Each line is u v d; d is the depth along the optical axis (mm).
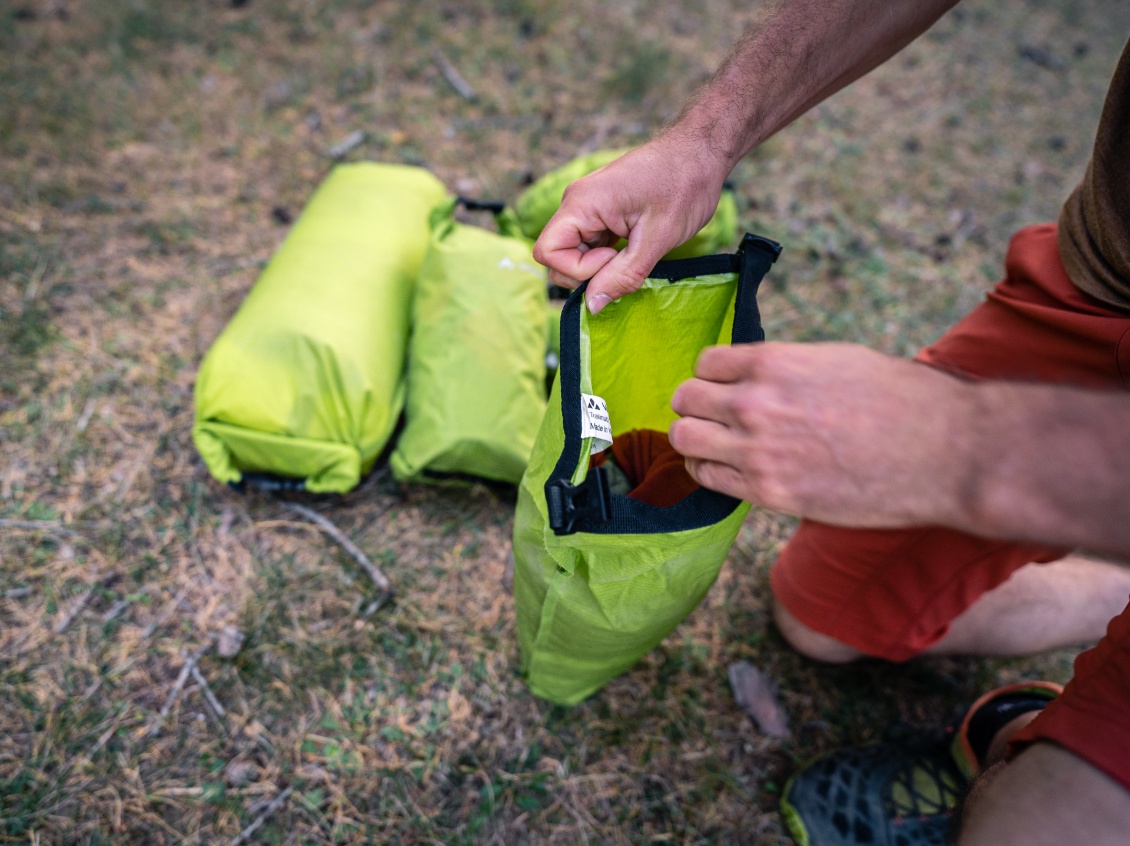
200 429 1471
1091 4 3570
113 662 1389
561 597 1010
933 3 1033
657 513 798
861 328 2133
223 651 1414
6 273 1924
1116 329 967
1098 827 646
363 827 1271
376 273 1657
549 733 1396
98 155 2271
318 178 2355
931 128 2836
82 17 2680
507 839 1282
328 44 2770
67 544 1517
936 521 596
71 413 1700
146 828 1236
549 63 2855
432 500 1676
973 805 762
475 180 2418
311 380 1460
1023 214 2549
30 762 1272
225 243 2125
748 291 925
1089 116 2986
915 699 1503
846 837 1245
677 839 1312
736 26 3176
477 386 1528
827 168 2604
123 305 1919
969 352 1178
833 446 599
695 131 968
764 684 1486
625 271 897
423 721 1387
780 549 1692
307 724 1363
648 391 1134
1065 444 531
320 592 1512
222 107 2498
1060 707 715
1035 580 1364
